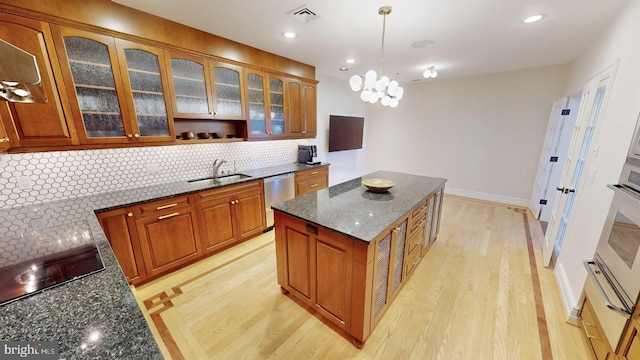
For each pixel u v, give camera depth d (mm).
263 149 3670
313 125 4062
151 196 2182
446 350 1599
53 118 1781
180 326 1784
